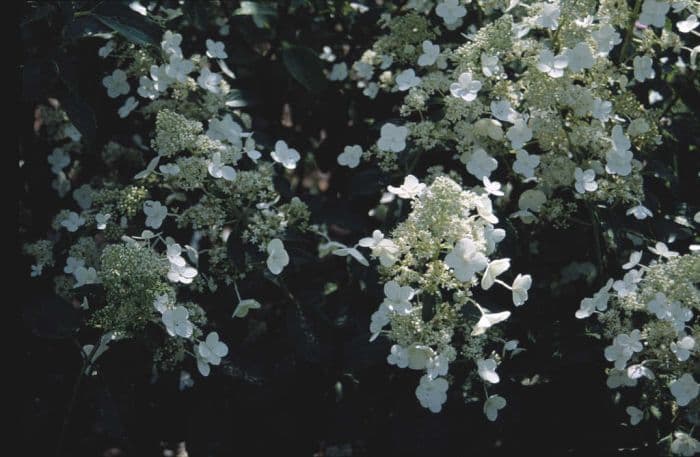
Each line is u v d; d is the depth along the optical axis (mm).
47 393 1308
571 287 1327
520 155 1263
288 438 1362
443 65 1335
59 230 1411
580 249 1313
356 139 1502
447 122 1273
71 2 1271
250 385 1313
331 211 1368
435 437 1246
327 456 1474
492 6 1346
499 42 1255
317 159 1549
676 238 1313
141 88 1324
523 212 1273
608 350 1192
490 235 1151
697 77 1385
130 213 1252
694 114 1383
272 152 1341
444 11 1334
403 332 1118
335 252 1200
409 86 1304
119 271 1156
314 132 1569
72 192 1501
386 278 1174
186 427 1324
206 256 1279
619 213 1313
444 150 1333
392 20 1443
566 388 1296
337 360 1327
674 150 1393
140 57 1339
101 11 1277
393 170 1351
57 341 1290
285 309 1356
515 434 1327
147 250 1171
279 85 1543
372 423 1336
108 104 1414
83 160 1490
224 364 1258
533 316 1305
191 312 1206
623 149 1248
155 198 1309
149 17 1363
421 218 1128
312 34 1523
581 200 1317
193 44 1520
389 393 1307
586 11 1264
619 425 1280
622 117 1347
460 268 1106
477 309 1150
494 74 1271
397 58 1423
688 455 1194
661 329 1174
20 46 1260
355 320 1317
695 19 1287
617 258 1321
